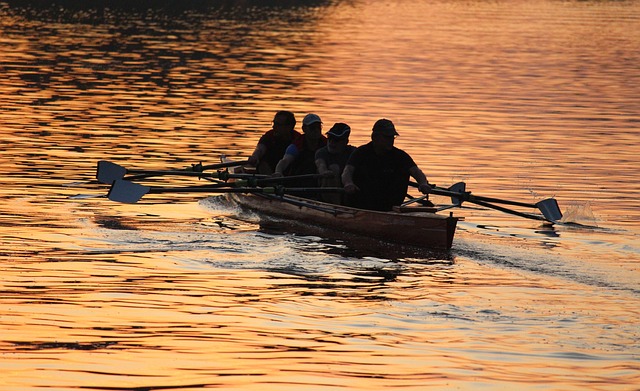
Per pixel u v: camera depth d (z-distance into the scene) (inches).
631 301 1537.9
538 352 1299.2
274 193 2123.5
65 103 3858.3
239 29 7632.9
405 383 1192.8
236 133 3304.6
